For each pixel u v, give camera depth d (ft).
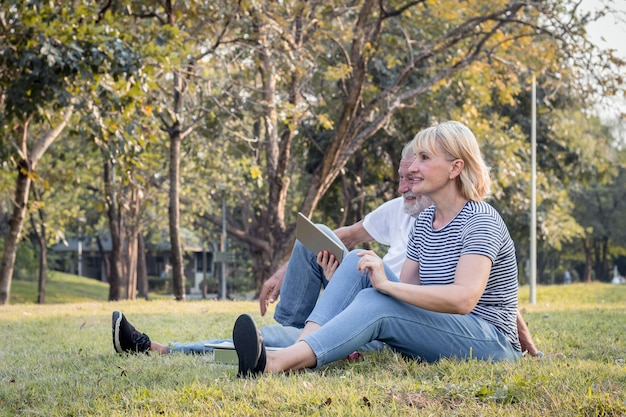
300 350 12.23
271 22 47.80
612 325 24.22
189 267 233.96
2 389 12.53
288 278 15.20
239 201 104.22
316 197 60.23
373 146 80.33
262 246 79.00
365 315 12.46
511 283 13.43
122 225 88.28
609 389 11.41
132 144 42.83
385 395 11.03
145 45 40.45
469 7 60.54
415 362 12.91
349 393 10.96
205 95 63.57
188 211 98.02
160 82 56.18
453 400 10.89
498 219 13.01
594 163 93.61
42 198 92.48
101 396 11.74
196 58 50.26
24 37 37.47
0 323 28.66
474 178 13.08
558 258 205.16
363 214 87.25
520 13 59.47
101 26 37.09
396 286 12.37
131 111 40.29
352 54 55.72
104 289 166.09
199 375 12.73
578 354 16.35
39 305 44.06
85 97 40.27
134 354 15.55
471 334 13.05
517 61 60.85
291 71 50.85
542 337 19.75
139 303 44.16
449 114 72.69
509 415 9.96
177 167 58.49
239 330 11.94
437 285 12.93
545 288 98.94
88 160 76.59
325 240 13.98
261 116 58.49
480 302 13.41
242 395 11.08
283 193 67.46
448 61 64.85
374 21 61.26
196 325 25.20
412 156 15.07
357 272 13.16
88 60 36.22
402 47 63.98
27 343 20.54
